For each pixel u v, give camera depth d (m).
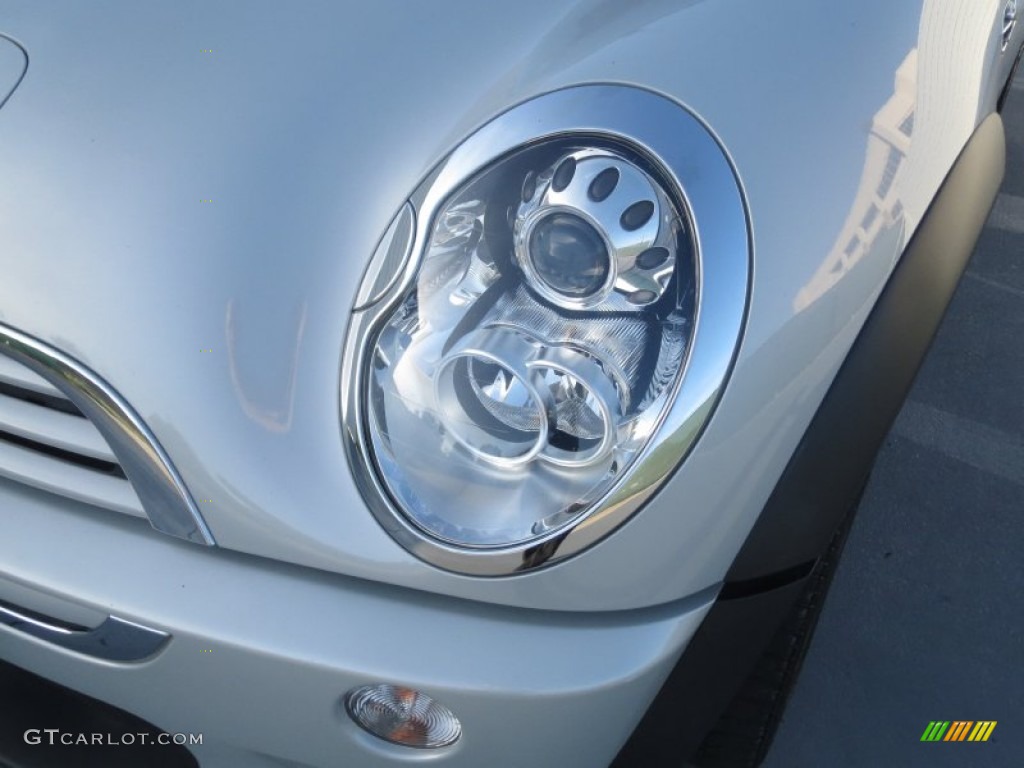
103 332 1.04
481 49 1.13
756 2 1.10
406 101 1.10
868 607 1.87
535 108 1.04
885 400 1.04
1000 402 2.34
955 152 1.18
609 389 0.95
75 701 1.33
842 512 1.05
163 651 1.04
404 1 1.20
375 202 1.05
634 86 1.03
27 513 1.10
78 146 1.12
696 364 0.94
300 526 1.00
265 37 1.19
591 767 1.11
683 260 0.96
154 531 1.07
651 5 1.15
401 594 1.01
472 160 1.03
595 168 0.99
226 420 1.01
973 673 1.78
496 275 1.00
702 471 0.95
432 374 0.99
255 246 1.05
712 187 0.97
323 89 1.13
